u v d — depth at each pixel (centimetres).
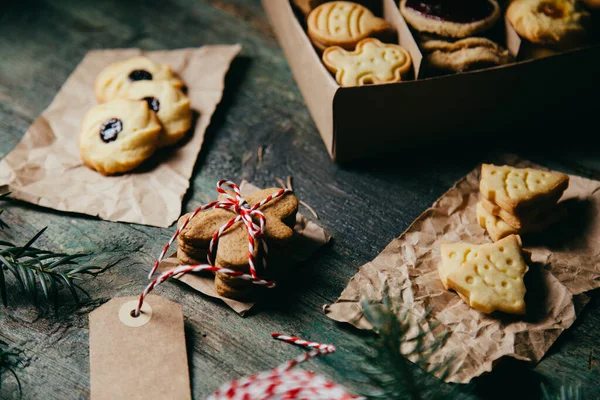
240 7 70
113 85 60
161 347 47
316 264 53
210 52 64
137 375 46
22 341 49
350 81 55
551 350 49
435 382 43
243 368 48
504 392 47
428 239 53
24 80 64
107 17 69
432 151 59
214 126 60
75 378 47
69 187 56
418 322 45
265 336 49
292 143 60
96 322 47
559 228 53
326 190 57
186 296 51
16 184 55
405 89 54
